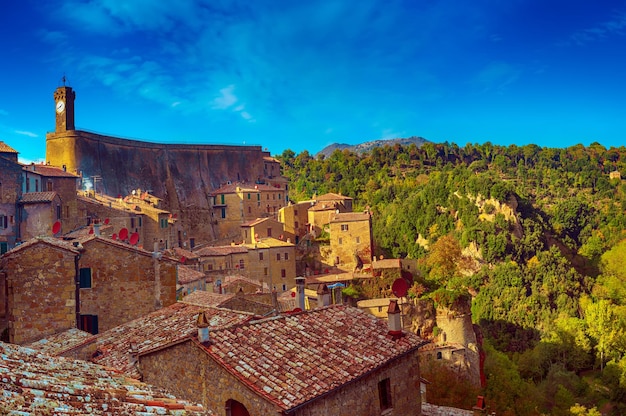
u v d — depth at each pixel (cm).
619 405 9244
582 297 14388
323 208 13912
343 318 2656
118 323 3481
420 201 17750
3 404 1056
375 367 2261
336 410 2081
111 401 1295
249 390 1952
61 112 13138
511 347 13188
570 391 9544
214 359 2058
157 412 1315
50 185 8412
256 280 10481
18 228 7031
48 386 1258
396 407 2430
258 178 17475
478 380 9669
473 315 14512
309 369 2103
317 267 13088
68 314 3125
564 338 11262
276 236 12938
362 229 12975
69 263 3150
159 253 3625
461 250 16225
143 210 10731
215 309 2862
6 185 6931
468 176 17550
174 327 2722
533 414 8412
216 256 10419
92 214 9712
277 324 2412
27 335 3069
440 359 9606
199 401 2144
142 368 2391
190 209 15112
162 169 15325
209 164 16550
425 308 10256
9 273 3080
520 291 14512
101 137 13725
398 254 17350
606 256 16938
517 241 16200
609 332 11144
